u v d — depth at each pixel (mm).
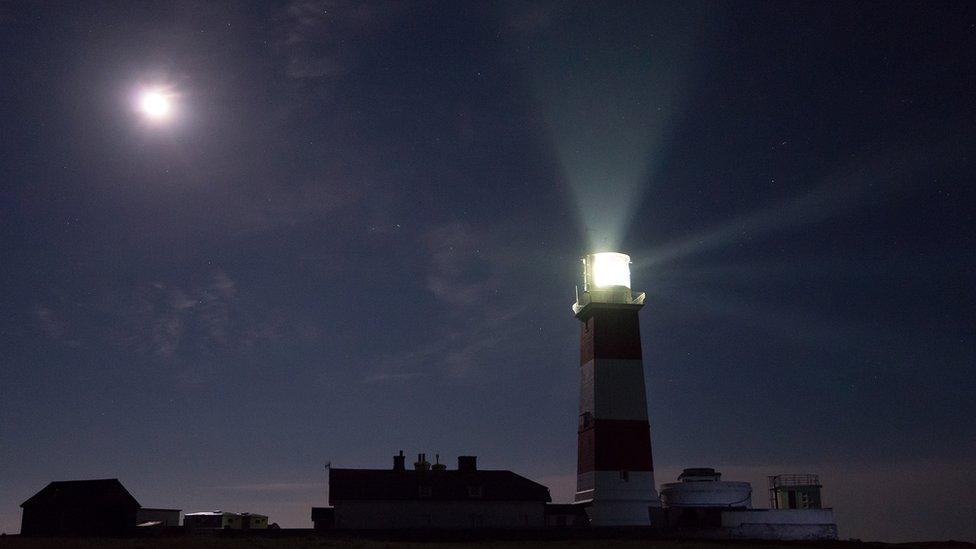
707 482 57031
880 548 48406
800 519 53781
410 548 42594
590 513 55688
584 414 58812
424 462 65750
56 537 53156
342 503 57938
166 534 59219
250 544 43938
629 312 59344
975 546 51281
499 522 59875
